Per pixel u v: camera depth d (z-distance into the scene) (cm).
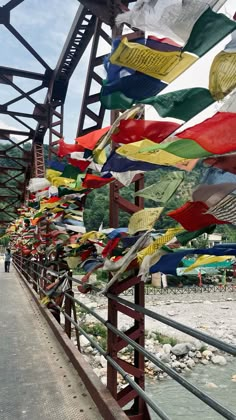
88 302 2150
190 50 138
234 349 142
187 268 197
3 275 1933
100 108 479
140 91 179
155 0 135
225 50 120
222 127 118
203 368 1147
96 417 291
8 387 355
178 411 835
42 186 492
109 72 180
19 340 543
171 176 173
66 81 961
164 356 1175
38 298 874
